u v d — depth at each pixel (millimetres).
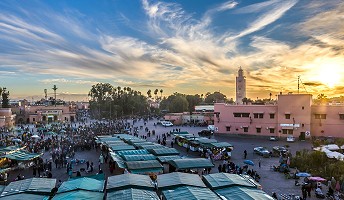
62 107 131625
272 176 33750
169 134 69750
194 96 159625
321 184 30672
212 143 46062
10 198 18250
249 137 70812
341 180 29250
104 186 21828
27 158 37406
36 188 20281
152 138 67188
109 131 74125
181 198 18125
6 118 104875
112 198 18094
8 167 35469
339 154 36938
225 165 35469
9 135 69438
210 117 100312
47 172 33188
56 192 20688
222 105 75062
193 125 98562
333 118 63438
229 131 73938
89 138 59469
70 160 41188
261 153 46344
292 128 65375
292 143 60438
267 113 69062
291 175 33219
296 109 65375
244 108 72000
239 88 120312
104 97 167250
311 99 65500
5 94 128625
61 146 51406
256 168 37906
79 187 20234
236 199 18297
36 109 128375
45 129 78500
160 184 21156
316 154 37250
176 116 105000
